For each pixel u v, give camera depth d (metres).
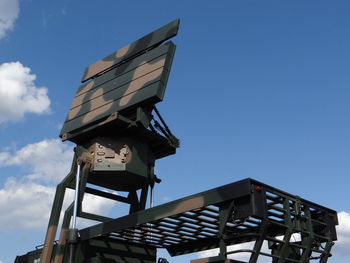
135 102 18.84
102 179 20.17
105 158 19.41
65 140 20.72
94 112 20.61
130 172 19.28
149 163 20.70
